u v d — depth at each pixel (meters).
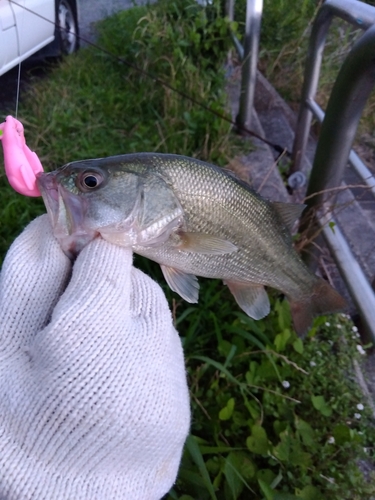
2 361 0.22
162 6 1.00
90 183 0.24
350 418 0.40
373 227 0.64
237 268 0.33
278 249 0.35
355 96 0.39
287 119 0.92
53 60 1.02
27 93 0.88
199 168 0.28
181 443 0.24
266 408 0.39
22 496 0.19
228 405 0.38
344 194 0.71
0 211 0.57
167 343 0.23
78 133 0.75
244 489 0.35
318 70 0.58
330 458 0.37
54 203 0.23
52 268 0.23
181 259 0.29
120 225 0.24
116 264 0.23
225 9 0.89
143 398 0.21
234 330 0.43
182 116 0.75
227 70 0.88
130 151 0.69
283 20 1.00
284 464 0.36
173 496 0.33
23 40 0.85
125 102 0.84
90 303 0.21
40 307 0.23
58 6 0.99
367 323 0.40
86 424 0.20
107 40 1.00
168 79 0.83
